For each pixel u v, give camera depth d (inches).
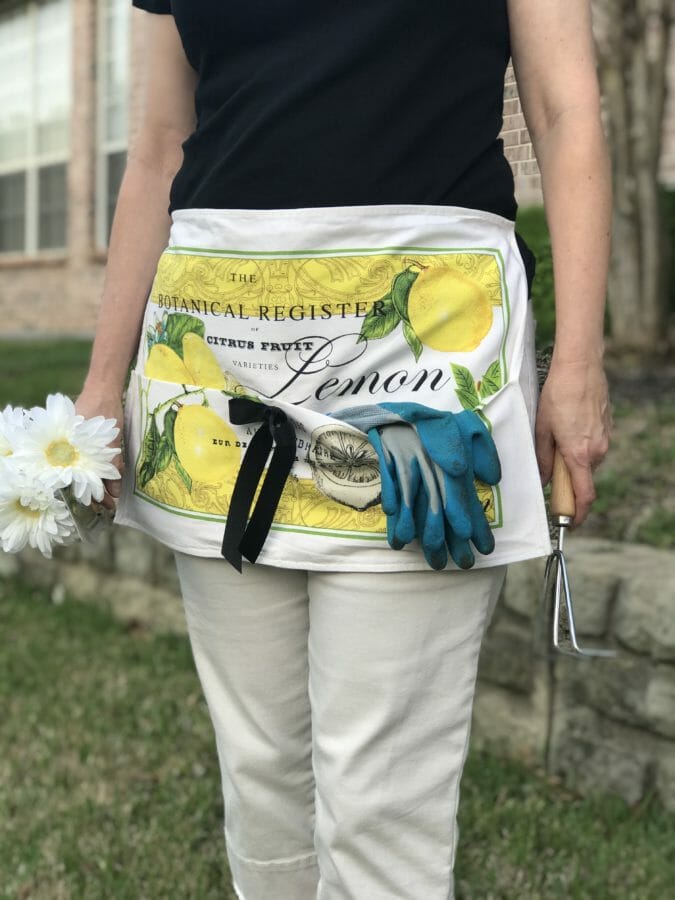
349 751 54.1
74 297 429.1
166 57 63.4
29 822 97.0
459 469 49.0
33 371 276.2
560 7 53.4
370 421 51.4
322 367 53.1
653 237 237.1
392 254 51.6
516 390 53.1
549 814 95.1
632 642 95.1
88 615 155.8
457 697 55.1
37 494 56.1
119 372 63.4
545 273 72.8
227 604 58.4
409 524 49.4
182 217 57.0
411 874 55.5
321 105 52.0
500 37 54.2
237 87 55.1
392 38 51.4
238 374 55.2
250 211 53.3
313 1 52.4
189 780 104.7
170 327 57.7
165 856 90.7
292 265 52.6
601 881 83.9
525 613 104.0
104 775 106.7
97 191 415.2
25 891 86.3
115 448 58.7
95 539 62.5
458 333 52.4
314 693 56.3
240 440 56.0
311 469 53.7
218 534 56.7
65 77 430.0
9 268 460.4
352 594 53.4
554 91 53.4
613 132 235.9
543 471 54.7
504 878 86.2
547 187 53.9
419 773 54.9
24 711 121.5
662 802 93.8
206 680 61.6
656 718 93.5
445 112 52.4
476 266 52.6
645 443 159.3
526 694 104.9
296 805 62.7
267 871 63.6
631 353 239.3
